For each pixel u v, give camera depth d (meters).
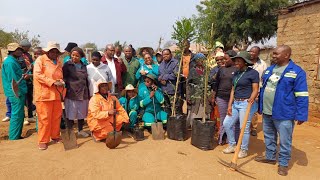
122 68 7.34
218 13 21.44
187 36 6.36
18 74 6.40
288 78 4.55
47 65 5.69
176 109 7.09
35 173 4.70
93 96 6.21
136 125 6.90
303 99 4.46
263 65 6.49
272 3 19.78
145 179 4.53
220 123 6.07
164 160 5.23
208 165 5.05
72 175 4.65
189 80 6.61
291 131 4.68
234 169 4.84
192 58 6.60
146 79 6.81
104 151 5.62
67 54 7.11
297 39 11.25
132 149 5.75
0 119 8.73
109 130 6.12
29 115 8.16
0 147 5.89
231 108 5.54
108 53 7.01
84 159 5.23
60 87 5.87
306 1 10.57
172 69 6.87
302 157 5.66
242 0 20.02
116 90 7.23
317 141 6.75
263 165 5.12
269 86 4.85
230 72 5.80
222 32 22.25
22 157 5.34
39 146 5.72
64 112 5.87
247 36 21.58
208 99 6.37
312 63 10.61
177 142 6.20
